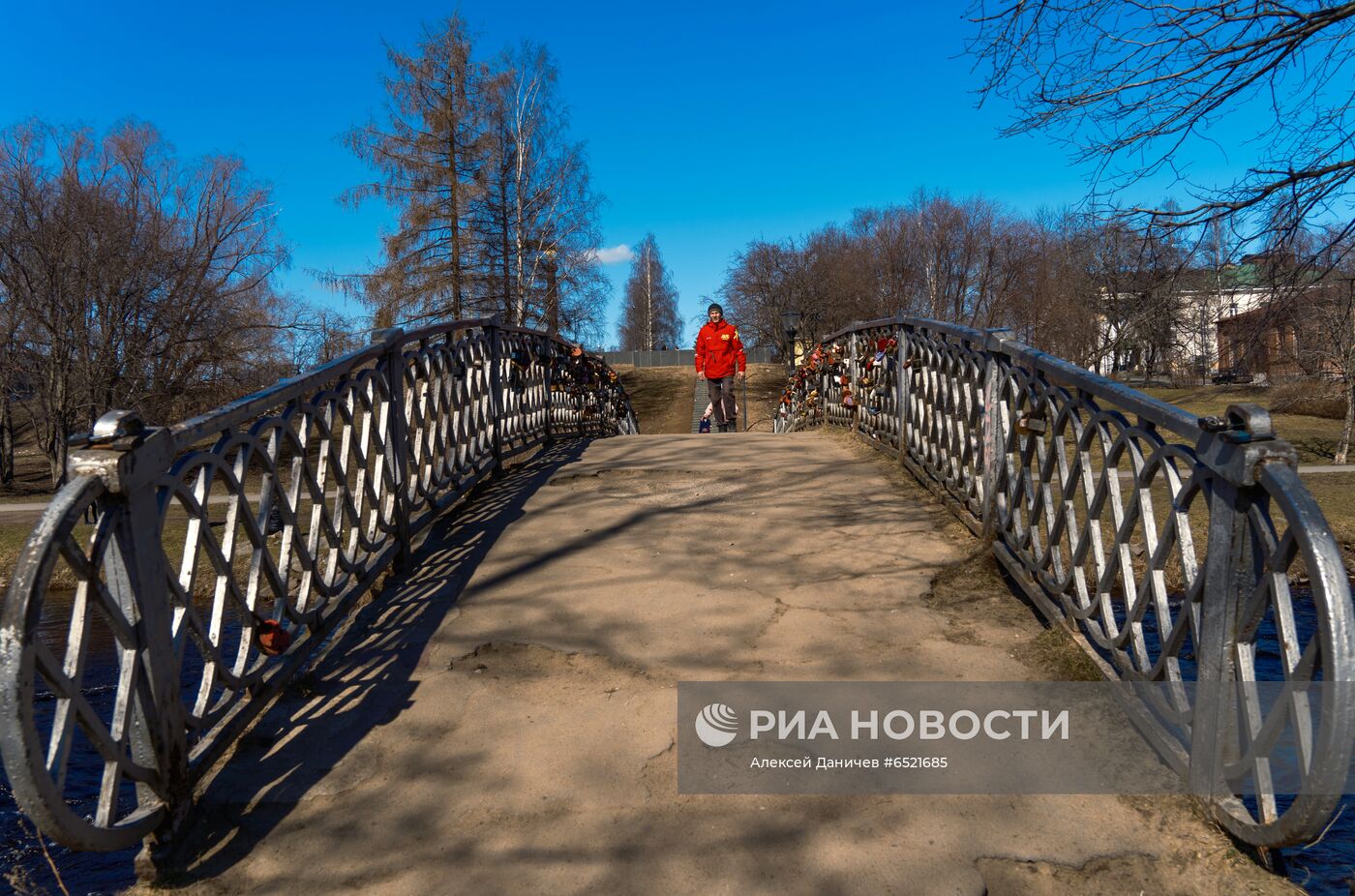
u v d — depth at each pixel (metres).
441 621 3.91
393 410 4.52
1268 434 2.21
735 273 47.59
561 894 2.25
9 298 18.02
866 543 4.79
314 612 3.44
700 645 3.62
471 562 4.64
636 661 3.50
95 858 3.27
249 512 3.02
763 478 6.23
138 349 18.17
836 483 6.07
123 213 18.45
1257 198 6.55
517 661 3.53
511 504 5.72
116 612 2.24
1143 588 2.88
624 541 4.88
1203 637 2.47
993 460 4.52
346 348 21.98
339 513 3.81
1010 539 4.22
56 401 18.34
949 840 2.43
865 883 2.27
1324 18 5.97
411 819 2.58
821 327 45.75
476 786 2.72
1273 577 2.16
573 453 7.53
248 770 2.83
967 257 47.03
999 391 4.46
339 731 3.05
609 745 2.92
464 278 28.56
